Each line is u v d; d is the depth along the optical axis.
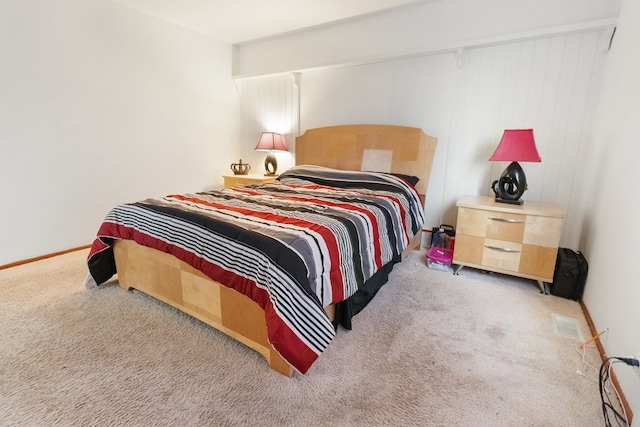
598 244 1.97
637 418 1.06
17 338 1.67
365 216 1.92
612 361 1.41
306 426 1.20
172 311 1.95
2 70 2.41
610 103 2.07
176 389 1.36
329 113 3.64
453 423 1.22
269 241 1.41
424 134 3.02
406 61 3.08
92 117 2.96
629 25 1.87
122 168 3.24
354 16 3.23
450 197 3.08
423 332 1.80
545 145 2.60
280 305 1.29
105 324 1.81
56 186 2.80
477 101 2.82
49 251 2.82
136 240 1.90
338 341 1.71
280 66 3.91
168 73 3.52
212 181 4.17
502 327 1.85
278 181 3.17
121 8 3.03
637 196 1.47
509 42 2.61
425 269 2.70
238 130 4.41
